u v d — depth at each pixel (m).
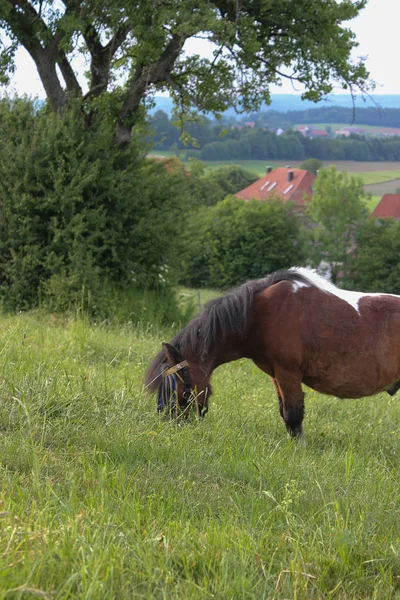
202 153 113.56
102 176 16.23
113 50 16.70
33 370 6.59
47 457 4.70
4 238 15.90
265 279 6.96
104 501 4.04
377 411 8.56
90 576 3.09
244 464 5.22
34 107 16.62
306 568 3.65
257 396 8.38
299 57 16.84
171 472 4.91
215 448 5.65
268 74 17.62
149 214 16.70
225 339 6.77
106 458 4.86
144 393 6.58
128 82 17.34
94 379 7.01
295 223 59.31
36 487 4.07
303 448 6.31
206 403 6.68
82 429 5.43
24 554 3.13
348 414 8.20
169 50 16.33
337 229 58.53
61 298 14.96
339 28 17.08
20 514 3.71
